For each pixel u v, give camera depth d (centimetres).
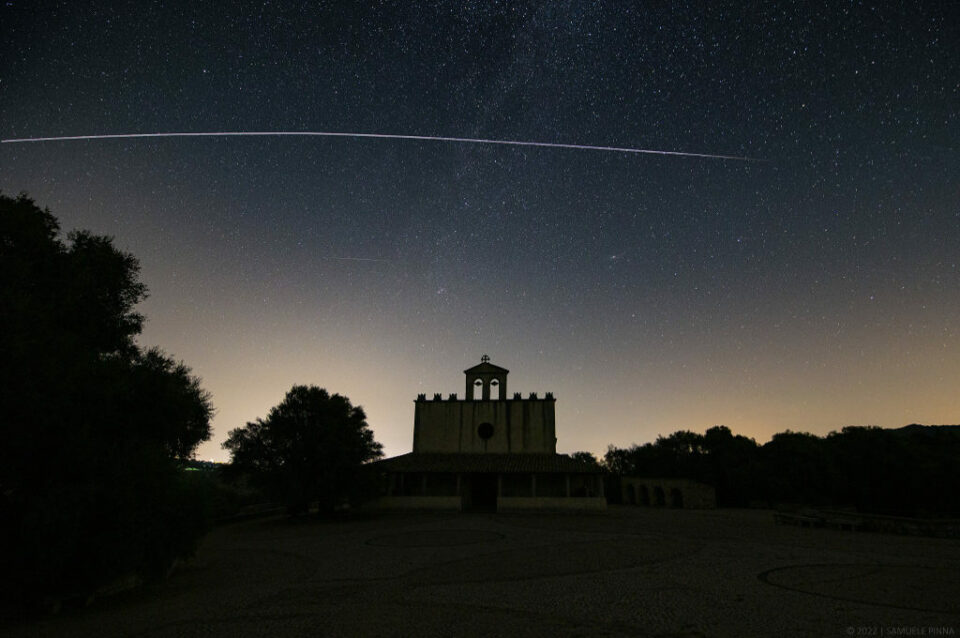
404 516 4012
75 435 1297
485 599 1265
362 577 1589
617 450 9819
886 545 2366
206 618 1123
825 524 3344
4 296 1261
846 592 1328
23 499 1286
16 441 1200
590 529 3041
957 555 2033
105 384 1425
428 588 1406
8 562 1252
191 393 1828
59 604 1248
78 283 1648
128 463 1370
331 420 3934
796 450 6412
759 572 1625
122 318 1906
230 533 3097
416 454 4975
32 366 1240
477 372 5278
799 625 1021
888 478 5419
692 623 1039
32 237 1548
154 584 1573
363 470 3981
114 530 1298
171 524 1486
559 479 4650
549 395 5097
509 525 3262
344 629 1012
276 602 1266
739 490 6519
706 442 7919
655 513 4734
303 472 3828
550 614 1116
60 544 1202
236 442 3909
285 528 3347
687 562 1823
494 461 4666
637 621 1055
